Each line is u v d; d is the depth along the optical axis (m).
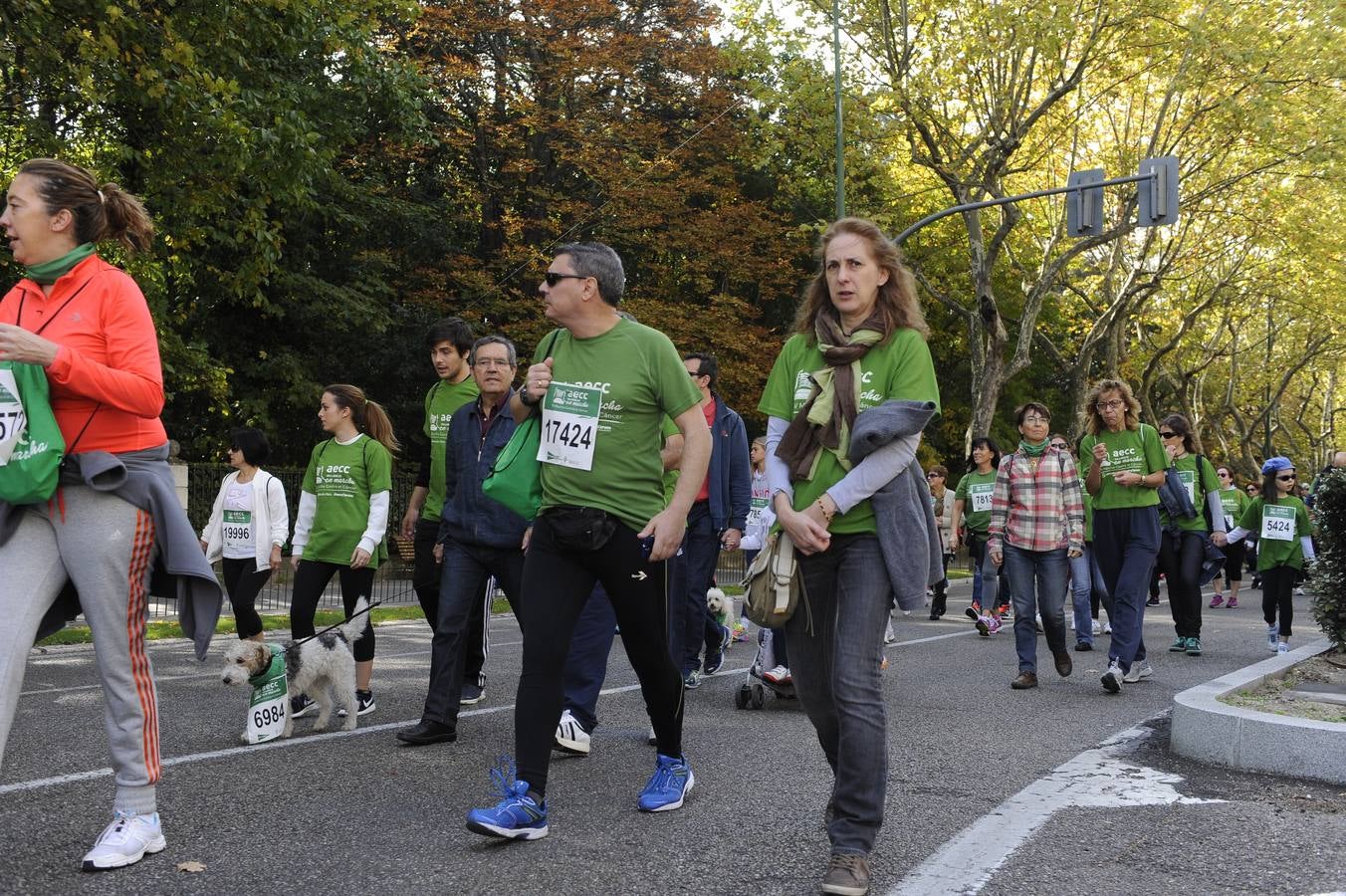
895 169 29.33
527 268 27.53
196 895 3.54
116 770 3.89
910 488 3.85
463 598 6.14
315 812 4.57
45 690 7.83
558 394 4.34
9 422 3.52
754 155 28.67
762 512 10.88
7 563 3.66
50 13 12.30
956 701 7.81
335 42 16.39
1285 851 4.21
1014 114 24.62
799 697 4.04
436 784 5.09
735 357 29.00
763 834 4.34
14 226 3.72
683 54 28.28
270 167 15.52
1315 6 24.34
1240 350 50.78
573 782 5.21
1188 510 10.68
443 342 6.87
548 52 27.14
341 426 6.90
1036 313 27.44
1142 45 24.70
